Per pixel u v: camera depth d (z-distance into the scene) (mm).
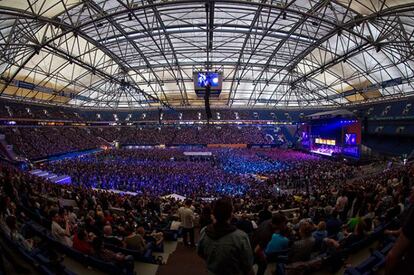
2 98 49438
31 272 4887
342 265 5719
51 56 42625
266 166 44000
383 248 5289
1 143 42469
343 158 45281
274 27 39469
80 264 6277
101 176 32594
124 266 6086
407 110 45781
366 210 9445
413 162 29094
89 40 39438
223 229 2717
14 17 27625
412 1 24453
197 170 37344
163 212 15383
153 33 40312
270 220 4535
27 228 8023
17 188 13844
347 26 29047
